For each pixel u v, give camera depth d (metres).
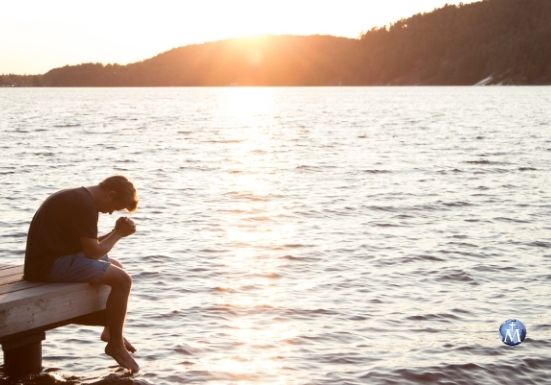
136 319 9.02
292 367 7.49
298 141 42.41
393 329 8.74
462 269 11.73
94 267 7.06
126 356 7.27
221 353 7.87
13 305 6.48
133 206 7.17
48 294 6.75
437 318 9.18
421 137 43.91
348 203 18.73
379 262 12.27
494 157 30.52
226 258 12.50
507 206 18.16
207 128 57.56
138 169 27.11
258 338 8.36
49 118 72.12
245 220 16.36
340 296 10.17
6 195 19.56
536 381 7.23
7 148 34.97
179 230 15.08
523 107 93.94
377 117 74.81
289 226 15.64
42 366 7.44
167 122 67.56
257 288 10.56
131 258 12.38
